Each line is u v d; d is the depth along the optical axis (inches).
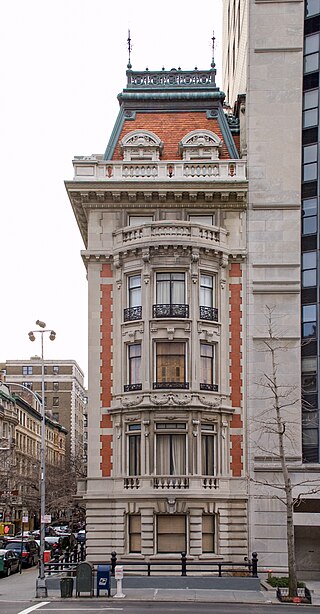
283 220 1723.7
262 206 1723.7
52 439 5669.3
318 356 1679.4
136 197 1722.4
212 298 1705.2
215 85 1899.6
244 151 1800.0
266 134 1750.7
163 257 1663.4
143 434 1621.6
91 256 1722.4
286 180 1733.5
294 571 1328.7
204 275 1702.8
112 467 1659.7
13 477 3722.9
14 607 1218.6
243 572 1526.8
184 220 1728.6
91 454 1667.1
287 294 1705.2
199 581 1457.9
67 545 2758.4
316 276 1702.8
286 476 1386.6
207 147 1791.3
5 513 3732.8
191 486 1601.9
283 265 1710.1
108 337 1706.4
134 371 1679.4
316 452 1654.8
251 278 1707.7
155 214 1737.2
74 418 6343.5
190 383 1628.9
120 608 1189.7
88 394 1694.1
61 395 6318.9
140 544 1608.0
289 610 1173.7
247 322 1700.3
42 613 1121.4
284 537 1624.0
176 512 1595.7
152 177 1726.1
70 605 1245.1
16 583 1745.8
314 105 1759.4
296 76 1768.0
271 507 1633.9
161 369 1647.4
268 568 1611.7
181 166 1736.0
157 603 1273.4
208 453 1657.2
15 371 6358.3
